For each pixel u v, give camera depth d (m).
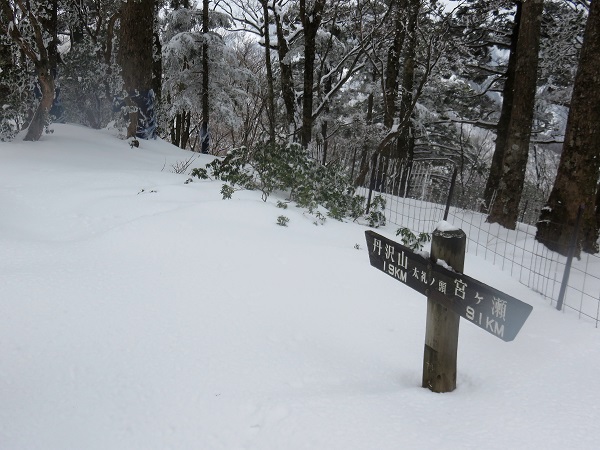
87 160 10.80
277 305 4.67
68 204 7.60
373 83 21.45
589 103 7.92
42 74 10.98
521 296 5.60
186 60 23.16
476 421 2.88
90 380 3.44
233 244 6.00
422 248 7.04
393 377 3.61
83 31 21.62
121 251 5.69
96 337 3.92
